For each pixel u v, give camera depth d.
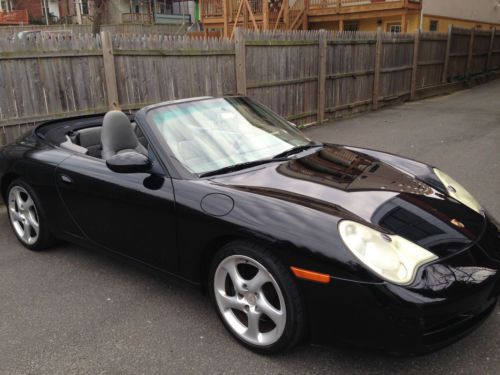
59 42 5.68
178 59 7.11
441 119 11.08
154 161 2.92
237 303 2.54
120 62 6.37
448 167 6.45
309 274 2.18
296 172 2.88
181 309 2.98
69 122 4.32
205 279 2.79
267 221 2.33
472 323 2.27
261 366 2.41
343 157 3.28
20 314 2.97
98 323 2.85
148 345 2.62
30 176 3.67
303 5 20.48
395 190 2.72
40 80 5.58
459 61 18.78
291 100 9.68
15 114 5.41
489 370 2.33
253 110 3.67
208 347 2.59
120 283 3.35
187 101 3.41
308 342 2.49
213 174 2.85
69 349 2.61
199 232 2.59
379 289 2.05
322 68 10.27
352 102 11.94
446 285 2.10
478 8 26.05
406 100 15.03
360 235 2.20
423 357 2.43
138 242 3.01
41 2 37.44
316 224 2.25
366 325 2.10
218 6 21.14
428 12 21.08
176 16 34.16
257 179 2.75
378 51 12.45
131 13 30.78
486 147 7.73
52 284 3.36
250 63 8.45
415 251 2.20
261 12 19.73
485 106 13.49
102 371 2.42
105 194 3.09
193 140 3.08
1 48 5.18
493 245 2.46
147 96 6.79
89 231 3.36
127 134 3.51
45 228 3.76
